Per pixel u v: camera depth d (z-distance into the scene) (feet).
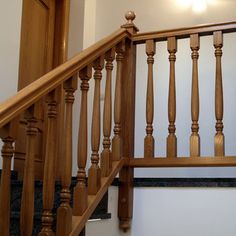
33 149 5.12
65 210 5.76
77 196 6.30
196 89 8.09
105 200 7.64
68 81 6.07
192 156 7.90
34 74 11.53
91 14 14.23
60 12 13.07
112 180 7.42
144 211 8.04
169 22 13.09
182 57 12.62
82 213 6.23
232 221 7.38
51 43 12.73
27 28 11.24
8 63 9.76
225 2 12.64
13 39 10.00
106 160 7.34
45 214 5.44
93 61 6.91
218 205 7.52
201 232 7.55
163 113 12.56
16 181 8.18
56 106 5.62
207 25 8.25
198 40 8.30
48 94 5.51
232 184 7.47
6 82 9.66
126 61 8.80
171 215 7.82
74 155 12.80
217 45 8.13
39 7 12.07
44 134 11.71
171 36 8.50
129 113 8.53
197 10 12.85
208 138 11.96
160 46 12.91
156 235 7.86
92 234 6.96
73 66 6.08
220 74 8.02
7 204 4.59
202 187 7.68
